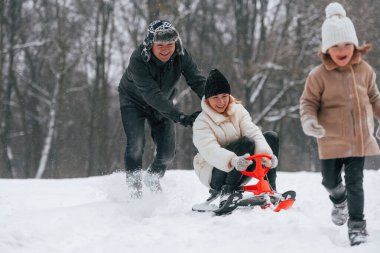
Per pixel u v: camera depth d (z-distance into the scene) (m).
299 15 31.12
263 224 4.78
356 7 25.97
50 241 4.91
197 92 6.55
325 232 4.70
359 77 4.69
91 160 32.84
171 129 6.79
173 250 4.34
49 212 5.91
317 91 4.71
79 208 6.08
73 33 33.31
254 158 5.57
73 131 37.88
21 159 38.81
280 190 8.33
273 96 35.53
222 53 33.22
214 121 5.80
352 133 4.62
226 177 5.79
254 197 5.47
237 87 32.25
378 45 27.06
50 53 34.84
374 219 5.76
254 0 32.53
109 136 34.41
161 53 6.16
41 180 10.55
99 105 32.75
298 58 30.97
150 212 5.96
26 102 35.62
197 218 5.44
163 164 6.81
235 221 5.05
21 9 33.03
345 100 4.64
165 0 30.11
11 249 4.61
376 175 8.80
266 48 31.48
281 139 34.25
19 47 32.06
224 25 34.06
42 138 35.47
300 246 4.22
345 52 4.61
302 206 6.02
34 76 34.91
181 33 31.62
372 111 4.78
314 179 9.70
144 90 6.24
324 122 4.73
